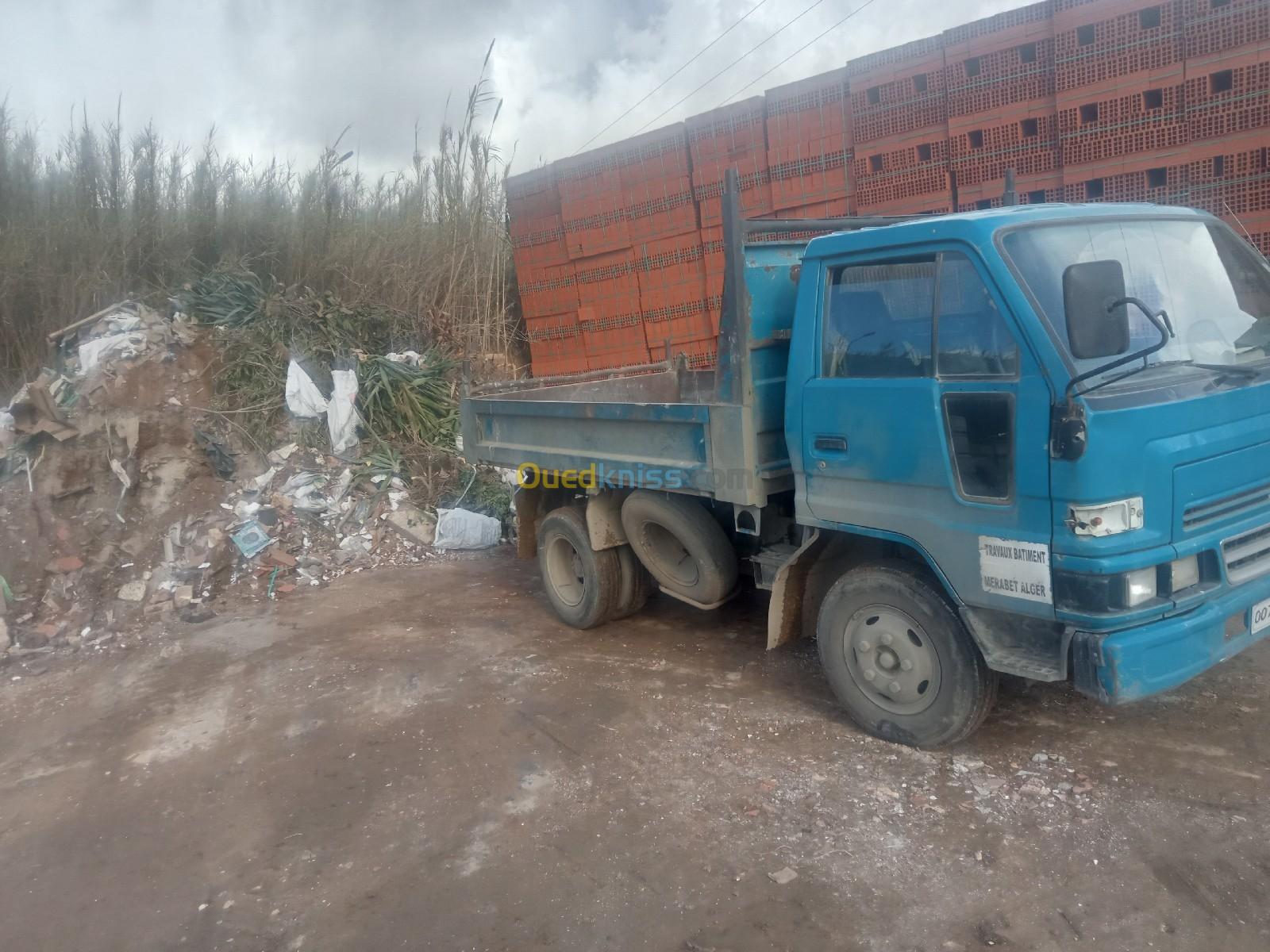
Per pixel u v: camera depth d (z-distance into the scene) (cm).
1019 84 771
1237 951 279
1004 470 346
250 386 927
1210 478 339
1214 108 666
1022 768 387
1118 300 307
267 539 779
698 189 1060
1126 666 323
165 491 795
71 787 447
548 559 630
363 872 359
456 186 1330
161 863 377
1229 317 389
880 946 295
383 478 887
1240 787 358
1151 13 687
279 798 420
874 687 417
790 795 385
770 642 448
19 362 920
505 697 511
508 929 319
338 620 668
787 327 466
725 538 516
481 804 402
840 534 434
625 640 591
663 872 343
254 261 1114
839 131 912
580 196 1194
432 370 1059
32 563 698
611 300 1192
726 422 448
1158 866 319
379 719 495
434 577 767
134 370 888
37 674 598
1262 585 362
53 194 1023
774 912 315
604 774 418
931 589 387
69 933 337
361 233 1218
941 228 363
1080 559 324
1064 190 754
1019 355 337
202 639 644
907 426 376
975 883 320
